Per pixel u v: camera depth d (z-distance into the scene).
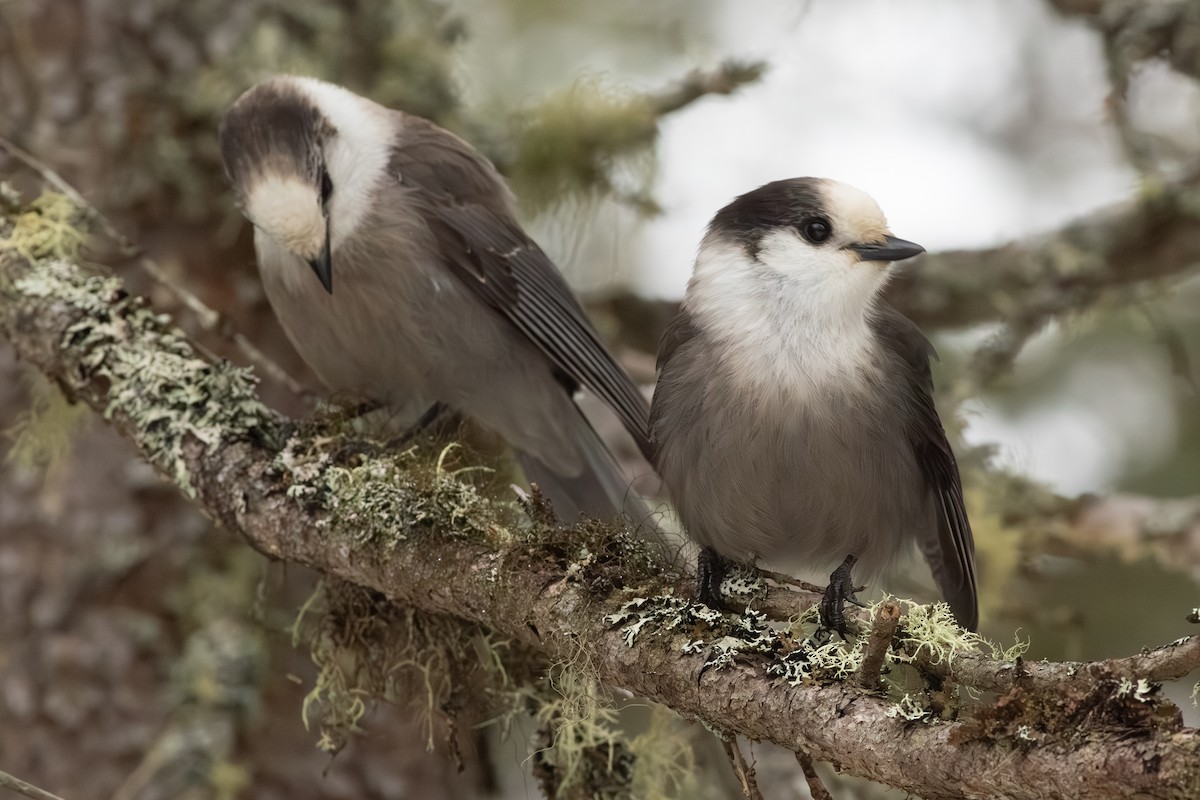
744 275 7.11
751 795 5.17
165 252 8.67
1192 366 11.16
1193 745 3.69
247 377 7.12
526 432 8.71
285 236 7.72
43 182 8.14
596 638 5.50
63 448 8.31
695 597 5.86
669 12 11.94
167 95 8.70
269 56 8.80
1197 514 8.80
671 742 6.89
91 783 8.15
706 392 6.98
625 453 10.27
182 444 6.92
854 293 7.01
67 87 8.66
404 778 8.40
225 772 8.11
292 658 8.38
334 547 6.41
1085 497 9.09
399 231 8.20
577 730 6.68
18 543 8.41
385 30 9.30
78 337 7.21
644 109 9.52
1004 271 9.41
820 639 5.29
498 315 8.55
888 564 7.25
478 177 8.66
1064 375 11.32
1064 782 3.89
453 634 6.86
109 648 8.27
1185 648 3.85
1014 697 4.13
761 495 6.96
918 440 7.34
